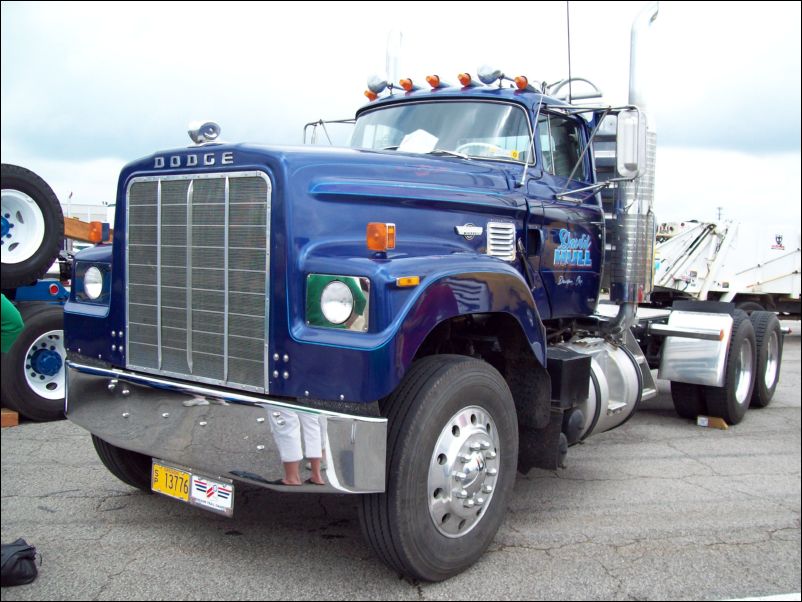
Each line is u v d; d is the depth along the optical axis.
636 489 5.07
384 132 5.26
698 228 10.77
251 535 4.06
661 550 4.04
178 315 3.68
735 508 4.73
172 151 3.71
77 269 4.32
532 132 4.91
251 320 3.40
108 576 3.55
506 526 4.33
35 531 4.06
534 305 3.96
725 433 6.73
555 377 4.21
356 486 3.12
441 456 3.45
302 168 3.41
